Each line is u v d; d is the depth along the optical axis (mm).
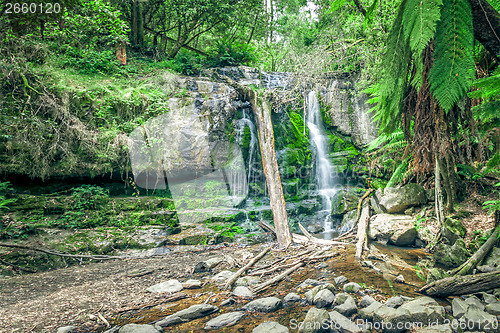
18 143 5398
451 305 2877
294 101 8164
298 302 3168
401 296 3092
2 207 4922
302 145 8664
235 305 3145
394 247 5250
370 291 3324
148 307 3131
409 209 5914
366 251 5012
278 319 2789
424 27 1075
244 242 5902
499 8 1763
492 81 1254
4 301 3275
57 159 5801
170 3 9766
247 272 4199
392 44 1363
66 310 3045
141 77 7609
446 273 3590
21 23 6059
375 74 6727
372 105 8883
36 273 4258
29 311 3020
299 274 4043
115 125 6133
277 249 5438
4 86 5602
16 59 5836
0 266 4215
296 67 7672
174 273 4230
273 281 3709
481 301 2865
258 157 7969
